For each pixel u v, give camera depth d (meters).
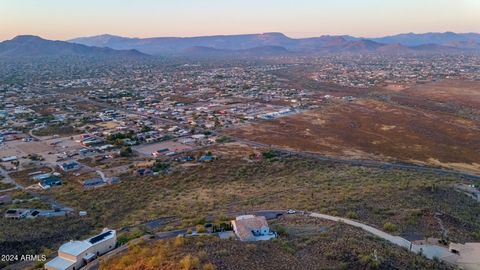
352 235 52.59
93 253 53.16
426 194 79.94
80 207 84.25
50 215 77.19
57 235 67.31
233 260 43.22
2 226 70.12
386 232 57.12
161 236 58.03
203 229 58.91
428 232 57.94
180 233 58.84
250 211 70.94
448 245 53.28
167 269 40.41
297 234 55.03
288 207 72.75
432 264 45.47
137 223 69.44
